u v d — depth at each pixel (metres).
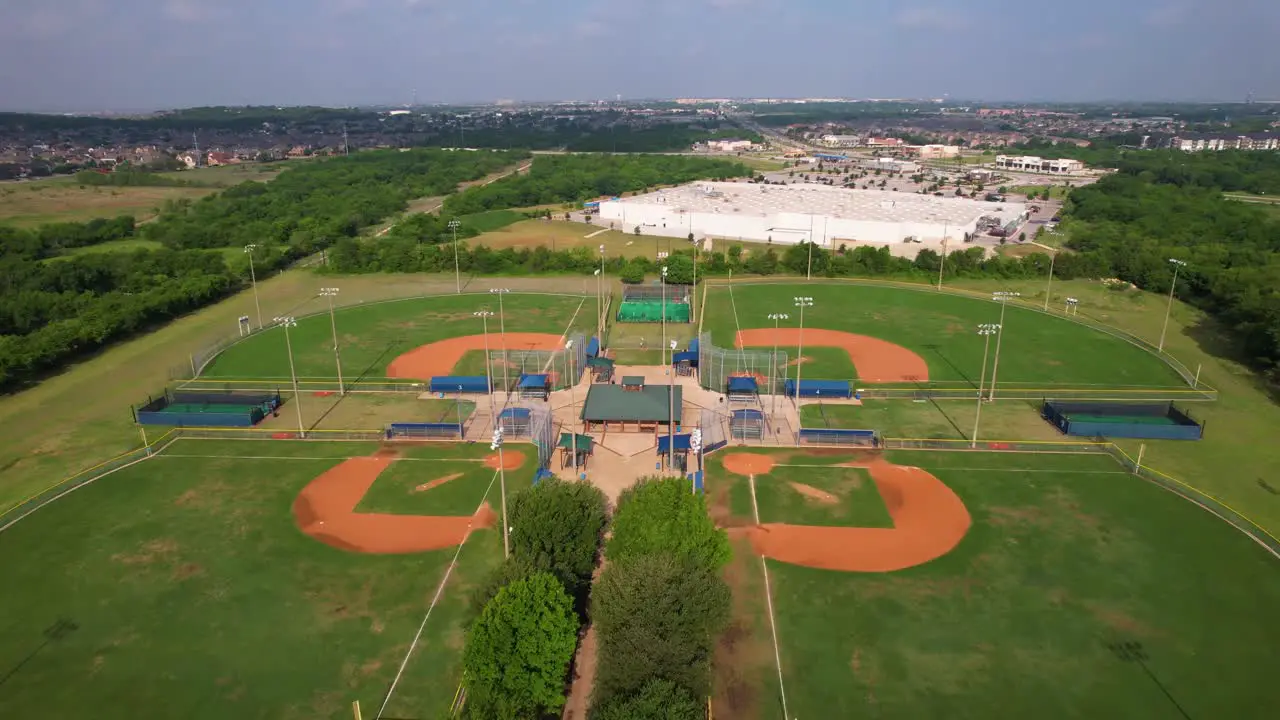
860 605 67.06
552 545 66.00
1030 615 65.50
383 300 171.12
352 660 60.16
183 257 192.88
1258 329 131.75
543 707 53.94
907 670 59.25
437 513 82.31
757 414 102.94
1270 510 82.31
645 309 162.38
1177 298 172.25
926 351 136.25
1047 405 107.62
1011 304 166.75
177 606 66.69
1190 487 86.94
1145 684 57.56
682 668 51.50
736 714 55.06
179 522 80.25
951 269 193.38
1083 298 173.25
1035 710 55.19
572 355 118.31
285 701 56.00
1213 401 113.19
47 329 134.62
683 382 122.62
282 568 72.19
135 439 100.50
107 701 56.00
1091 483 88.25
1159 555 74.00
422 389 118.62
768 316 159.50
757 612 66.25
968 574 71.31
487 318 156.62
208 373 125.44
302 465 93.44
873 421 106.44
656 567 56.47
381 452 97.12
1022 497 85.25
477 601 60.09
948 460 94.38
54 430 103.50
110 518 80.94
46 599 67.62
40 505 83.25
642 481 75.31
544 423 100.81
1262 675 58.41
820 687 57.59
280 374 125.12
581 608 64.88
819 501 84.94
